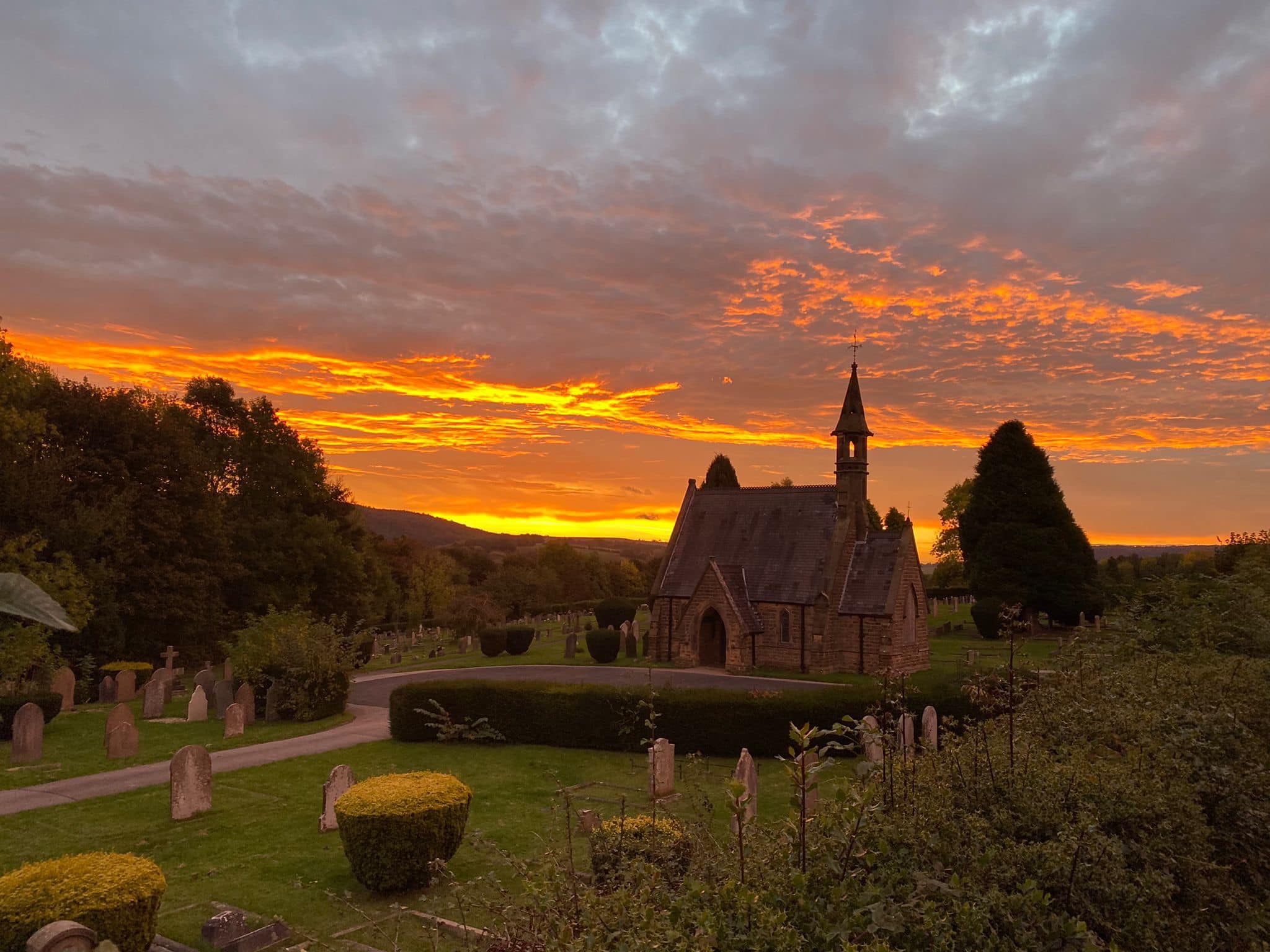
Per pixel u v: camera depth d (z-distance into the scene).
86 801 21.03
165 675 37.22
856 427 49.41
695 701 27.27
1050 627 64.75
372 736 29.86
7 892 10.67
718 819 17.23
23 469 41.50
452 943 12.66
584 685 28.97
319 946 12.73
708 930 5.44
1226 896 8.52
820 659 46.78
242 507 59.69
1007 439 63.47
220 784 22.81
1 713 28.25
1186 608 22.69
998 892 6.20
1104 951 6.12
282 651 33.28
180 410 59.16
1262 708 13.05
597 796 21.34
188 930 13.48
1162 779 9.32
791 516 51.94
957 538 84.19
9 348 40.38
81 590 39.97
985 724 9.05
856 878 6.34
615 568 119.19
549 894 7.40
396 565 91.88
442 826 15.06
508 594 82.06
